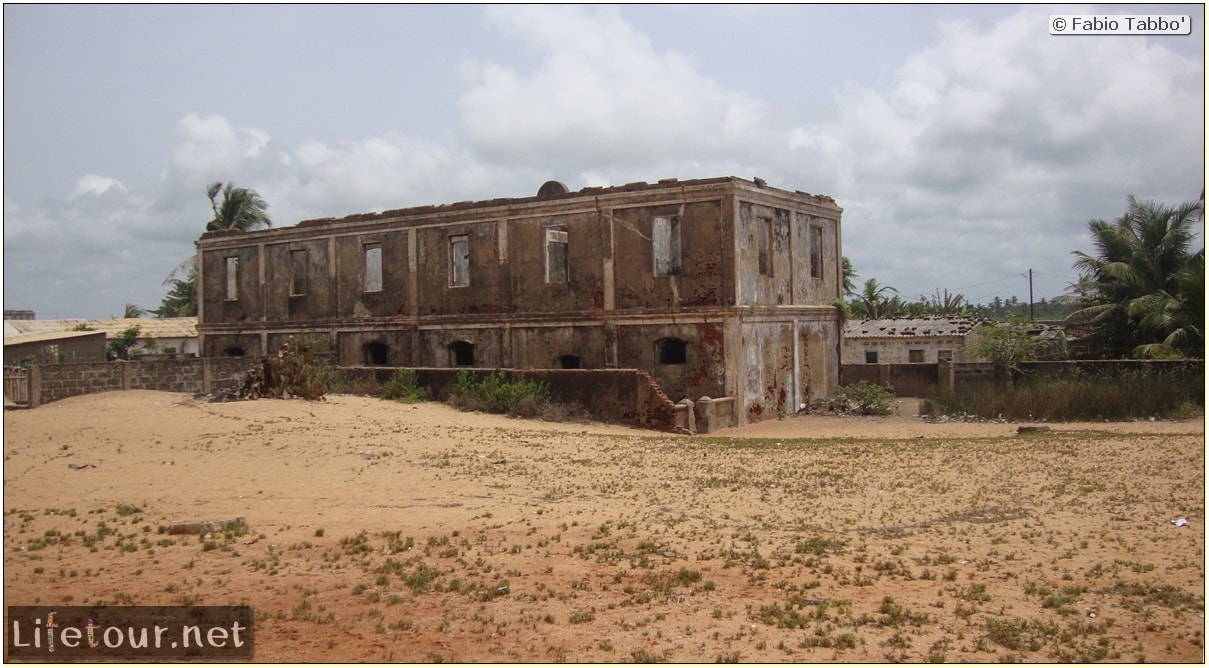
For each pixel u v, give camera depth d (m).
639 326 29.98
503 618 8.91
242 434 20.03
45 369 27.25
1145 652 8.06
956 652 8.03
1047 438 22.69
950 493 14.95
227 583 9.98
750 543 11.74
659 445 21.64
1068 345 42.50
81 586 9.82
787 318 31.77
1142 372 29.69
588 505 14.04
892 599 9.48
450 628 8.63
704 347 28.67
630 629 8.62
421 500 14.28
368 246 37.12
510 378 28.62
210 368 32.00
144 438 19.48
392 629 8.59
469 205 33.84
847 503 14.21
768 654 7.97
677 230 31.33
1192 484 15.14
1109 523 12.63
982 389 30.64
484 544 11.66
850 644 8.18
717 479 16.36
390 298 36.25
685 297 29.00
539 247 32.25
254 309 40.62
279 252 39.78
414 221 35.38
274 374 27.27
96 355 44.12
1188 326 35.59
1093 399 28.00
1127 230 40.44
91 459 17.14
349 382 32.06
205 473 16.02
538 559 10.99
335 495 14.54
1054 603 9.28
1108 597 9.56
